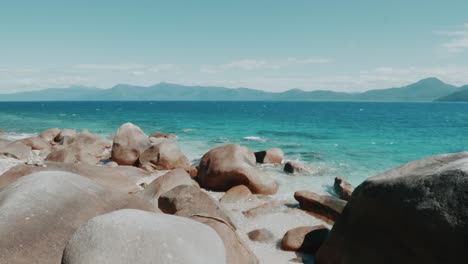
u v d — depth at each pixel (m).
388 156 24.02
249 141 31.61
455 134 37.81
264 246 9.26
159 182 12.08
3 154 19.69
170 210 9.56
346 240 6.89
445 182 5.36
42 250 5.24
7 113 82.56
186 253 4.24
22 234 5.33
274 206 12.57
